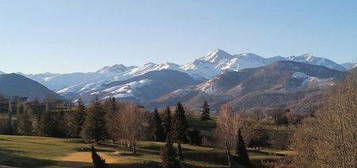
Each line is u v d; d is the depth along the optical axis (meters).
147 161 96.00
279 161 74.25
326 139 45.22
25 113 174.50
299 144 59.41
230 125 123.88
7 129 169.38
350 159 41.53
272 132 166.12
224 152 121.62
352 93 46.81
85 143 126.81
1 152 99.12
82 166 88.31
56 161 93.00
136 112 121.50
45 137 143.75
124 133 115.06
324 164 45.31
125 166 92.38
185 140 143.12
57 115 168.12
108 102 160.50
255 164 118.25
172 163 82.19
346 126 42.53
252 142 151.38
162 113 174.75
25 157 95.25
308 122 66.31
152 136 148.00
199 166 106.81
